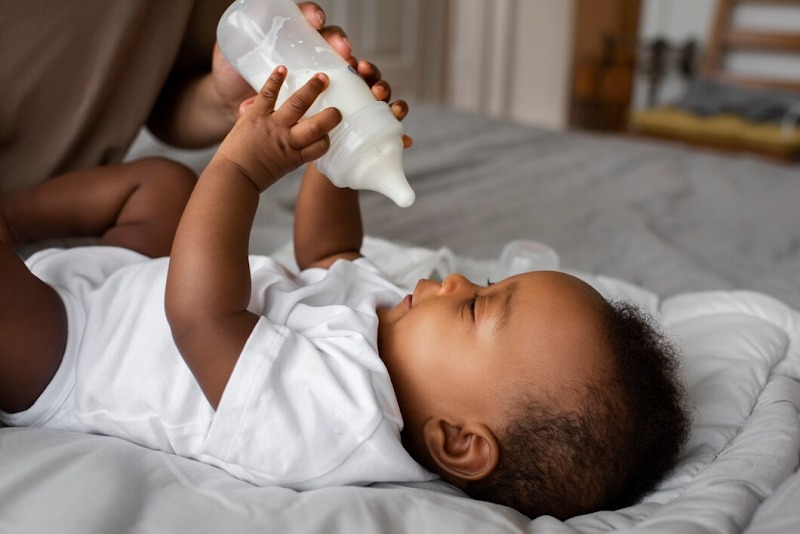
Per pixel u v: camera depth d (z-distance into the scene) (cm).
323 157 72
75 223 94
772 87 348
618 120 405
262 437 64
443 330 75
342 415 65
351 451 65
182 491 59
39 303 73
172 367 69
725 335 90
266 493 60
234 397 64
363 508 58
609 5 400
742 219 153
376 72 79
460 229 139
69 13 94
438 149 180
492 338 72
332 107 68
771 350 88
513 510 64
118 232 93
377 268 94
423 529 57
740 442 71
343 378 67
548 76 398
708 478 64
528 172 173
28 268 75
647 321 79
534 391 70
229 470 66
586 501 69
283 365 66
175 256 68
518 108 398
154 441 69
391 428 67
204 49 109
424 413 74
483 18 367
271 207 129
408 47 343
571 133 212
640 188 166
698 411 78
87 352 73
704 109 332
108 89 100
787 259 133
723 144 318
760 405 79
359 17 313
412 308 79
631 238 137
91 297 77
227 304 67
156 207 92
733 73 371
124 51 99
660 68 388
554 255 106
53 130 100
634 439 69
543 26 385
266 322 68
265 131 68
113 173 93
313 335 72
